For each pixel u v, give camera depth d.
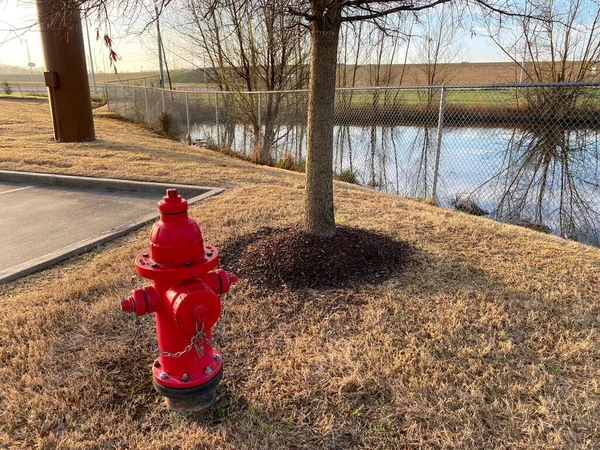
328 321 3.01
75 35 10.20
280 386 2.43
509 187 8.33
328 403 2.30
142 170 7.95
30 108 20.91
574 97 8.36
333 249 3.81
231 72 14.57
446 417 2.18
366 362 2.57
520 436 2.08
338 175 9.54
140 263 2.07
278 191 6.54
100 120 18.70
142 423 2.20
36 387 2.42
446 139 12.73
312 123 3.83
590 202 7.63
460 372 2.48
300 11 3.41
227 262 3.92
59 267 4.08
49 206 6.21
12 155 8.84
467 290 3.42
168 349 2.16
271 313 3.16
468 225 5.04
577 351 2.65
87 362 2.63
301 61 13.26
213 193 6.50
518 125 9.32
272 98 11.95
